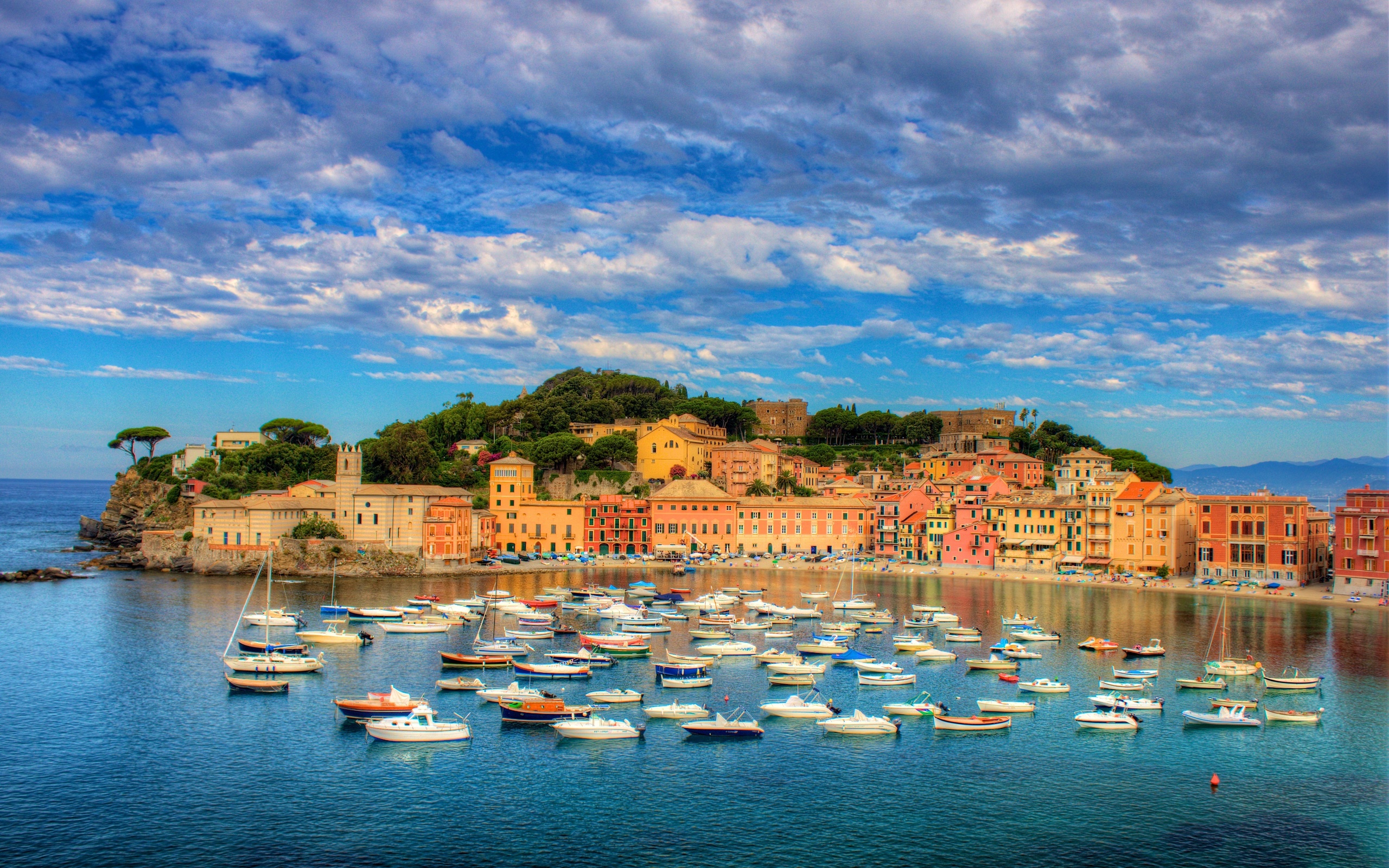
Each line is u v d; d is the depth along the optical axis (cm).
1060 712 12675
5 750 10638
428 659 15088
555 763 10538
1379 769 10575
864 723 11775
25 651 15250
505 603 19812
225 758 10500
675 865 8225
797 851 8525
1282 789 9994
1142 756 10975
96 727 11425
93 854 8262
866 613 19712
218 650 15450
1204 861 8419
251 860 8188
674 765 10531
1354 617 19775
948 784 10081
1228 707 12712
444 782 9931
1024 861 8388
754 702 13025
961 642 17225
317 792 9619
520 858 8306
